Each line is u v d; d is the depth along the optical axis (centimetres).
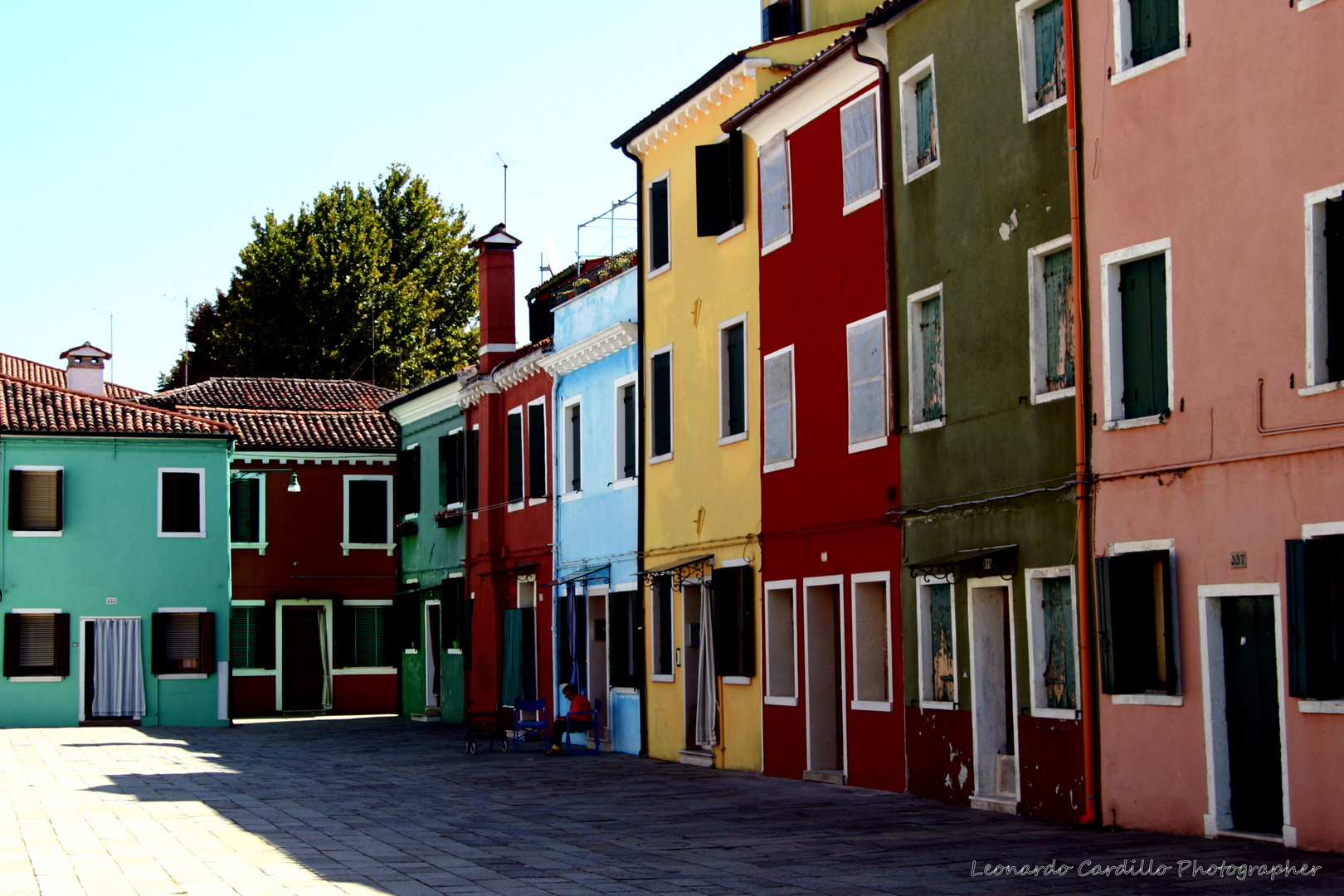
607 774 2288
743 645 2303
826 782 2066
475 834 1565
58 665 3666
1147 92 1480
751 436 2316
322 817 1727
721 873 1273
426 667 3966
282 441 4319
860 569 1995
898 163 1927
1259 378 1343
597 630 2942
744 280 2348
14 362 5091
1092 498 1535
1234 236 1374
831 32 2383
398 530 4319
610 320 2852
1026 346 1661
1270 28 1341
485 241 3478
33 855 1405
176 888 1199
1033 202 1653
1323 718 1259
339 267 5862
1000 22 1719
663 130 2622
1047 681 1620
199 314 6500
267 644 4303
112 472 3747
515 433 3359
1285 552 1300
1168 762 1427
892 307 1928
